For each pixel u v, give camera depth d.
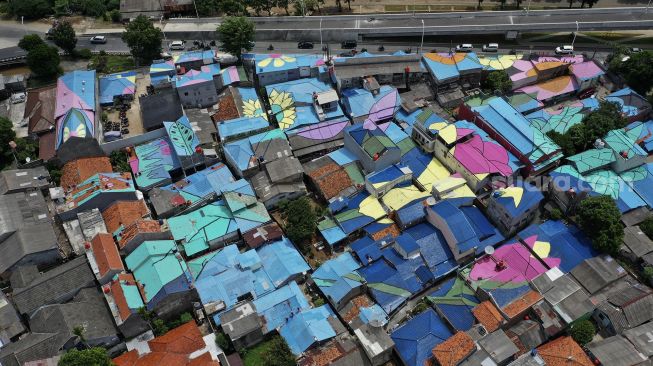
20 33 172.75
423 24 155.88
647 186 109.00
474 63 137.38
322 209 111.88
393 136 122.25
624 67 134.50
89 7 180.88
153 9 179.50
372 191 109.81
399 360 86.25
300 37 161.25
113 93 138.75
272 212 112.25
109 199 107.94
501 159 110.31
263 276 96.69
